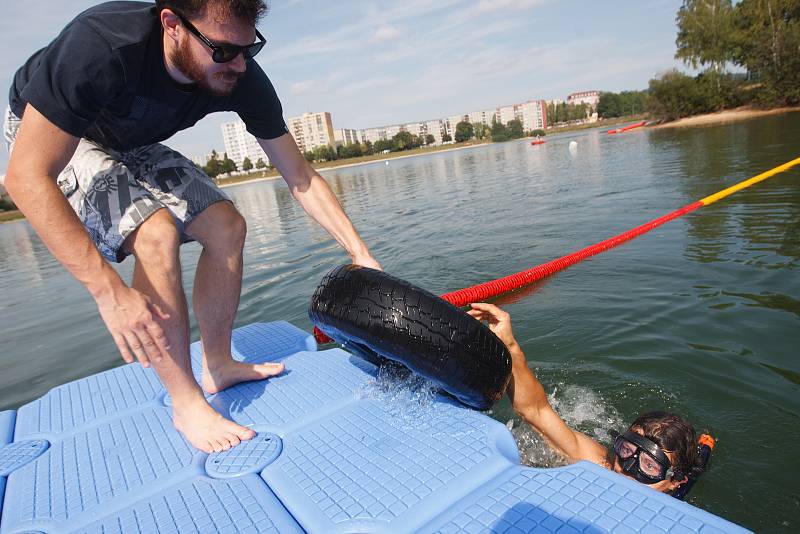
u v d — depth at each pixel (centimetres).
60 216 141
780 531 197
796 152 1141
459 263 617
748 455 240
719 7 3622
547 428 226
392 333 171
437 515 132
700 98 3672
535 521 124
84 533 140
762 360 311
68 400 236
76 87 140
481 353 175
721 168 1081
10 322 615
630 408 289
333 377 227
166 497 153
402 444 167
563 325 399
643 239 611
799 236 525
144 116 176
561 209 888
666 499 128
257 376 230
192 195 195
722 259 494
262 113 212
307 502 143
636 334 368
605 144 2728
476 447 161
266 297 567
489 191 1311
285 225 1165
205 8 145
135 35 151
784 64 3039
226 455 173
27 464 181
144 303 153
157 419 207
